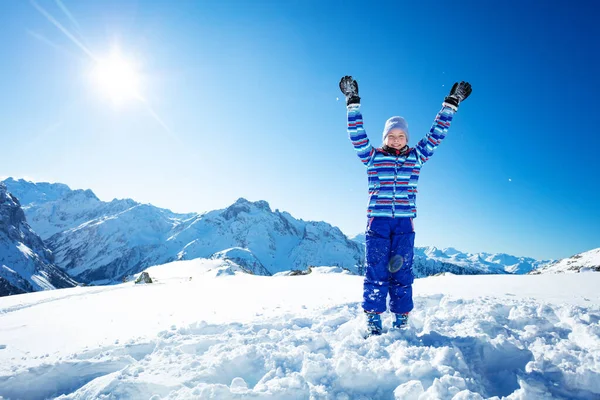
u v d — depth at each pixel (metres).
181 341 2.98
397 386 2.03
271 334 3.02
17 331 3.98
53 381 2.48
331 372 2.14
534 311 3.50
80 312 5.15
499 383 2.17
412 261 3.05
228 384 2.23
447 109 3.33
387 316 3.49
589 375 2.02
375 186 3.17
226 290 6.98
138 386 2.03
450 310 3.78
